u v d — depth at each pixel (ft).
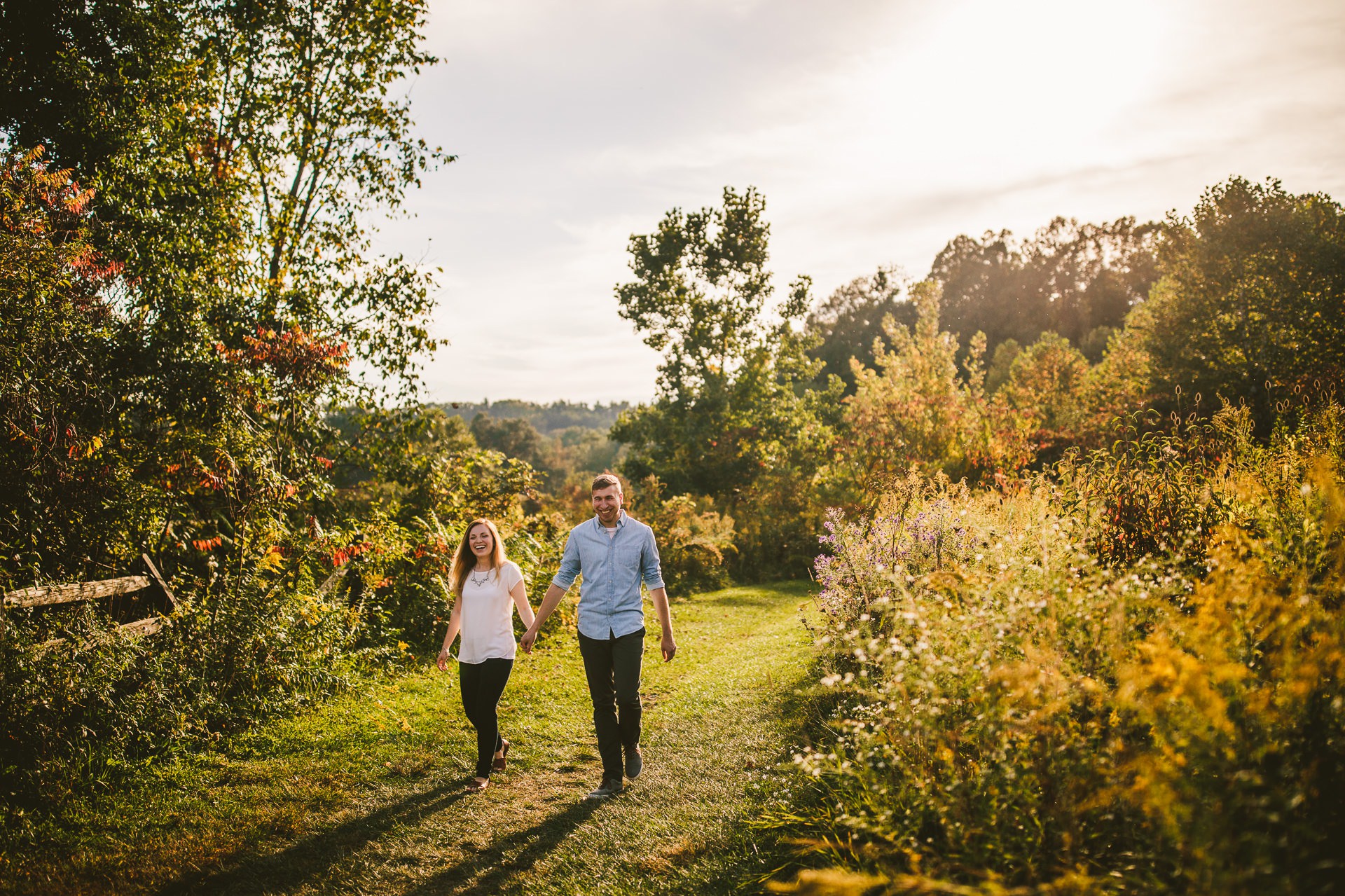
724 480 115.44
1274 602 7.91
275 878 11.93
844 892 7.06
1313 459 13.99
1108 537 15.30
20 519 19.20
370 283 43.60
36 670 14.39
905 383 75.10
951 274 265.54
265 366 31.14
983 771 8.75
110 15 32.40
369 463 41.50
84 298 23.00
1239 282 78.79
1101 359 186.09
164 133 34.19
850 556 22.03
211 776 15.81
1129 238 234.58
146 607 20.92
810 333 125.70
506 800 15.33
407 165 46.19
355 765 17.02
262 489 24.11
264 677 20.31
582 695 24.18
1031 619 9.61
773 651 30.07
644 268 123.54
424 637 30.12
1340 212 79.92
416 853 12.85
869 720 11.58
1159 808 6.79
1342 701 6.93
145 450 24.72
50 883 11.39
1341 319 72.90
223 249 37.11
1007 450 63.87
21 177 20.57
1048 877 8.09
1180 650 7.86
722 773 16.12
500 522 39.37
